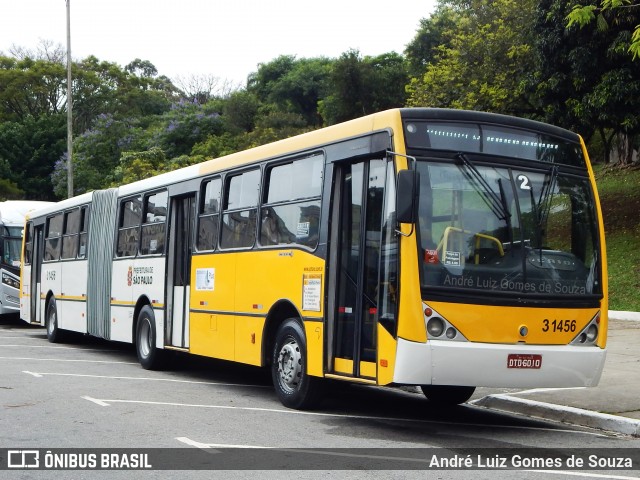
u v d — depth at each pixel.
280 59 73.88
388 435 8.39
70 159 35.66
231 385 12.31
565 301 8.62
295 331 9.86
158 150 46.12
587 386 8.66
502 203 8.56
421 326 8.00
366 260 8.84
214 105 57.88
